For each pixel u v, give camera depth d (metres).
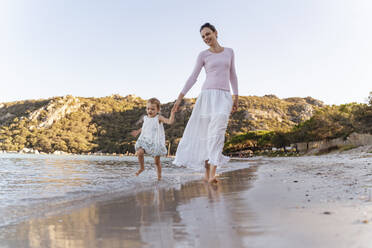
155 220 1.75
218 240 1.28
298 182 3.71
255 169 8.40
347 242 1.15
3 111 149.75
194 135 4.41
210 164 4.19
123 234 1.46
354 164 8.05
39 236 1.50
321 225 1.43
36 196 3.02
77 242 1.36
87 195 3.07
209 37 4.40
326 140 39.78
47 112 138.00
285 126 123.31
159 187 3.70
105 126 139.12
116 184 4.10
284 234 1.31
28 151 99.31
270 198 2.41
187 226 1.56
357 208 1.85
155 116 5.04
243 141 73.56
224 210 1.96
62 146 107.44
